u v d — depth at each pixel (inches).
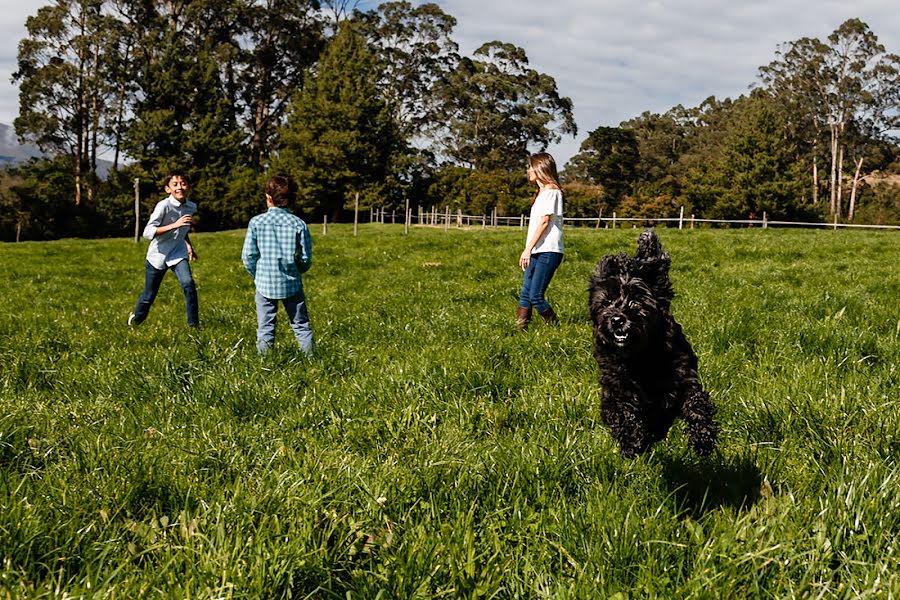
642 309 151.9
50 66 2770.7
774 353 272.4
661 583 120.6
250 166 3147.1
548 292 466.3
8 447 175.6
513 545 139.5
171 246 380.2
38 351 305.9
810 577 120.3
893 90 3442.4
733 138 2790.4
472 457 175.0
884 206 3344.0
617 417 157.3
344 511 147.0
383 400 225.9
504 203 2987.2
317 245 950.4
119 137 2952.8
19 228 2383.1
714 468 167.9
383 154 2883.9
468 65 3961.6
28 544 129.3
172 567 125.6
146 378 250.8
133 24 2987.2
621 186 3484.3
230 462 173.3
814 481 158.6
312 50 3457.2
